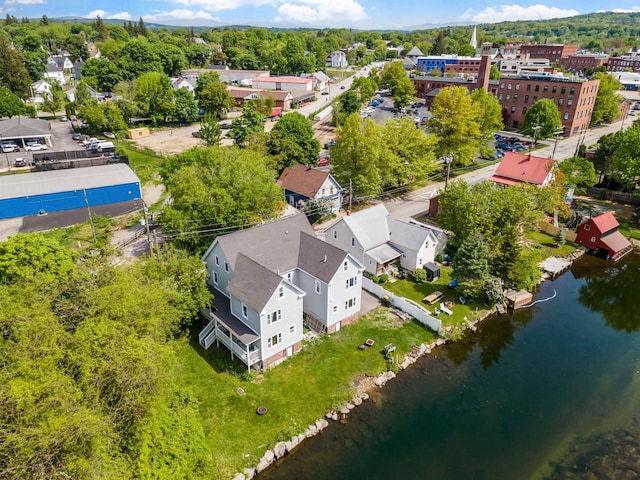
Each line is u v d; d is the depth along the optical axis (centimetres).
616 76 16038
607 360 3466
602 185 6844
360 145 5678
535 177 6134
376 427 2775
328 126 11081
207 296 3334
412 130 6397
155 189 6650
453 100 6756
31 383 1722
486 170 7756
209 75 12094
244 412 2773
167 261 3425
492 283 3934
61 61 18488
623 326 3909
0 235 4975
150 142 9388
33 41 18938
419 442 2691
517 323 3903
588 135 10200
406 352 3406
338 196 5988
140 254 4603
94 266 3016
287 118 7362
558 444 2720
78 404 1745
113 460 1791
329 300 3403
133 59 13875
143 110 10794
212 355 3247
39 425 1606
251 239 3612
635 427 2852
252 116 8594
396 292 4141
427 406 2958
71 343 2012
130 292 2480
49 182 5794
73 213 5653
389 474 2483
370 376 3141
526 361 3428
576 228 5509
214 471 2275
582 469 2561
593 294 4403
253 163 4612
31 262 3238
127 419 1917
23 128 8288
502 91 11081
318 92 15750
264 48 19525
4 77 11644
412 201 6394
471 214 4478
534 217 4575
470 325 3788
